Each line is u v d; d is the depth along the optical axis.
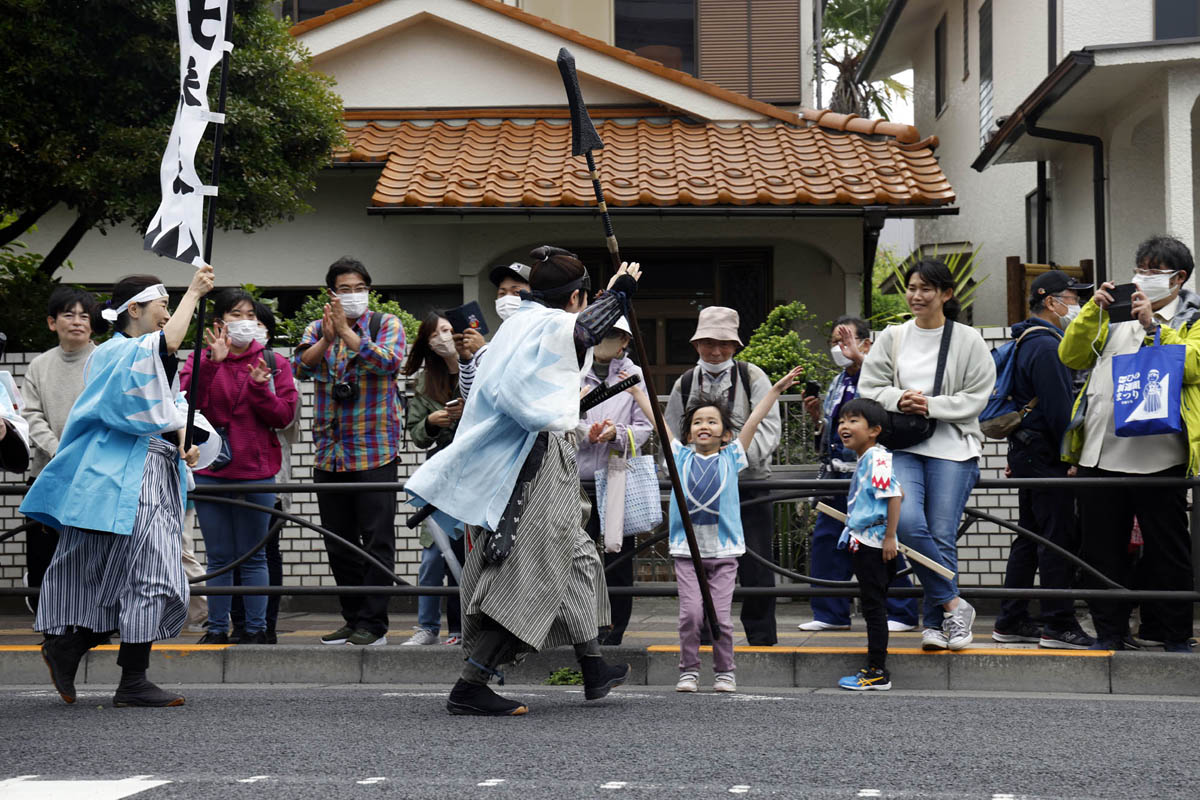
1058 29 12.43
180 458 5.57
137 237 12.96
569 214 11.52
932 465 6.24
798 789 3.66
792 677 6.31
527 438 4.99
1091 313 6.43
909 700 5.63
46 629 5.38
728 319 6.65
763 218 12.12
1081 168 13.05
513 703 5.09
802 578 6.43
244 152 10.07
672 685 6.41
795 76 15.34
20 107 9.23
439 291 13.08
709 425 5.98
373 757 4.15
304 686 6.45
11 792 3.65
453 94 13.58
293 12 15.32
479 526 5.02
